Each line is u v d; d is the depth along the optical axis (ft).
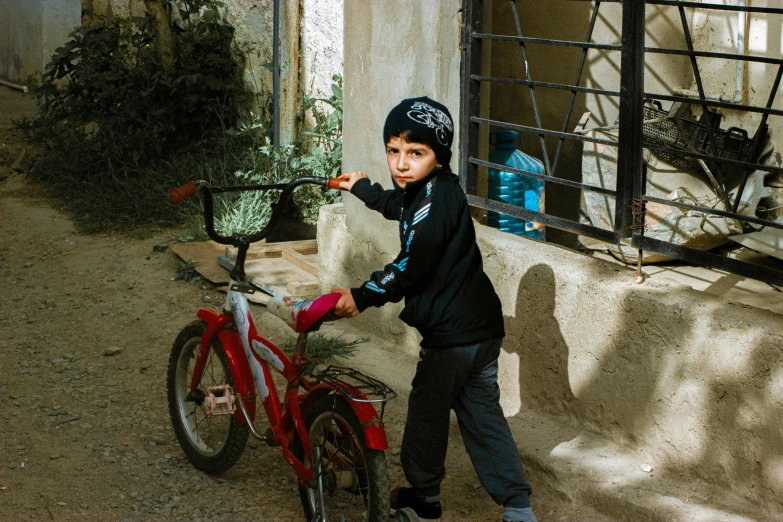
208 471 12.30
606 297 11.75
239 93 28.17
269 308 10.54
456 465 12.48
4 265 21.17
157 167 26.04
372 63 15.52
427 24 14.39
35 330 17.72
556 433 12.39
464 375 9.64
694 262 11.20
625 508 10.74
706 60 18.33
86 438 13.50
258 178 23.35
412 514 10.02
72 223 23.63
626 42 11.64
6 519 11.19
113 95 28.37
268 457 12.92
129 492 11.96
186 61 27.99
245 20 27.73
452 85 14.29
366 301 9.37
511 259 13.16
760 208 16.25
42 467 12.59
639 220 11.90
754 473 10.36
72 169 26.48
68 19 36.65
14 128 30.22
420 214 9.14
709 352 10.61
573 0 17.28
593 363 12.12
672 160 17.65
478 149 14.37
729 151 17.16
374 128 15.70
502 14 16.81
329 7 23.68
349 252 16.67
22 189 26.58
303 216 22.67
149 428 13.85
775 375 9.96
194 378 12.07
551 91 17.54
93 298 19.16
